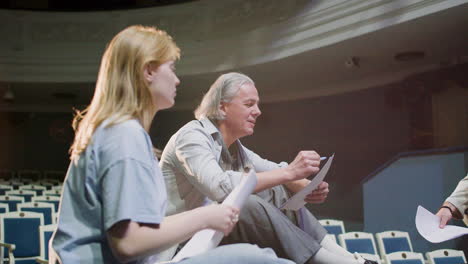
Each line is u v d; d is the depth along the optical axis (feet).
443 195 23.12
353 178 37.29
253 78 36.99
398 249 19.34
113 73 4.63
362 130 37.04
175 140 6.79
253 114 7.27
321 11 28.17
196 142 6.60
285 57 30.73
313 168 6.05
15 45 42.34
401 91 33.32
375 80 35.50
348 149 37.86
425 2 23.12
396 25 24.62
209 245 4.44
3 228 16.88
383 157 35.65
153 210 4.15
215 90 7.29
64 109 51.80
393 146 35.04
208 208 4.42
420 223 7.50
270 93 42.04
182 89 42.80
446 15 23.22
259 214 5.74
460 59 29.96
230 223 4.46
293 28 29.99
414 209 24.34
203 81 39.27
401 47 28.37
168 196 6.85
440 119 31.50
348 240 18.76
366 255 16.26
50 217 19.92
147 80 4.67
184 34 37.58
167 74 4.73
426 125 32.01
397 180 25.21
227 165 7.18
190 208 6.85
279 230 5.73
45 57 42.16
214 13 35.99
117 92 4.58
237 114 7.21
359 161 37.06
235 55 34.17
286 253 5.73
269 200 7.12
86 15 41.96
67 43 42.16
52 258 4.47
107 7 43.01
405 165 24.91
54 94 47.09
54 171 49.39
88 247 4.26
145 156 4.32
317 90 39.52
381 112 35.88
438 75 31.40
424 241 23.61
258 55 32.45
